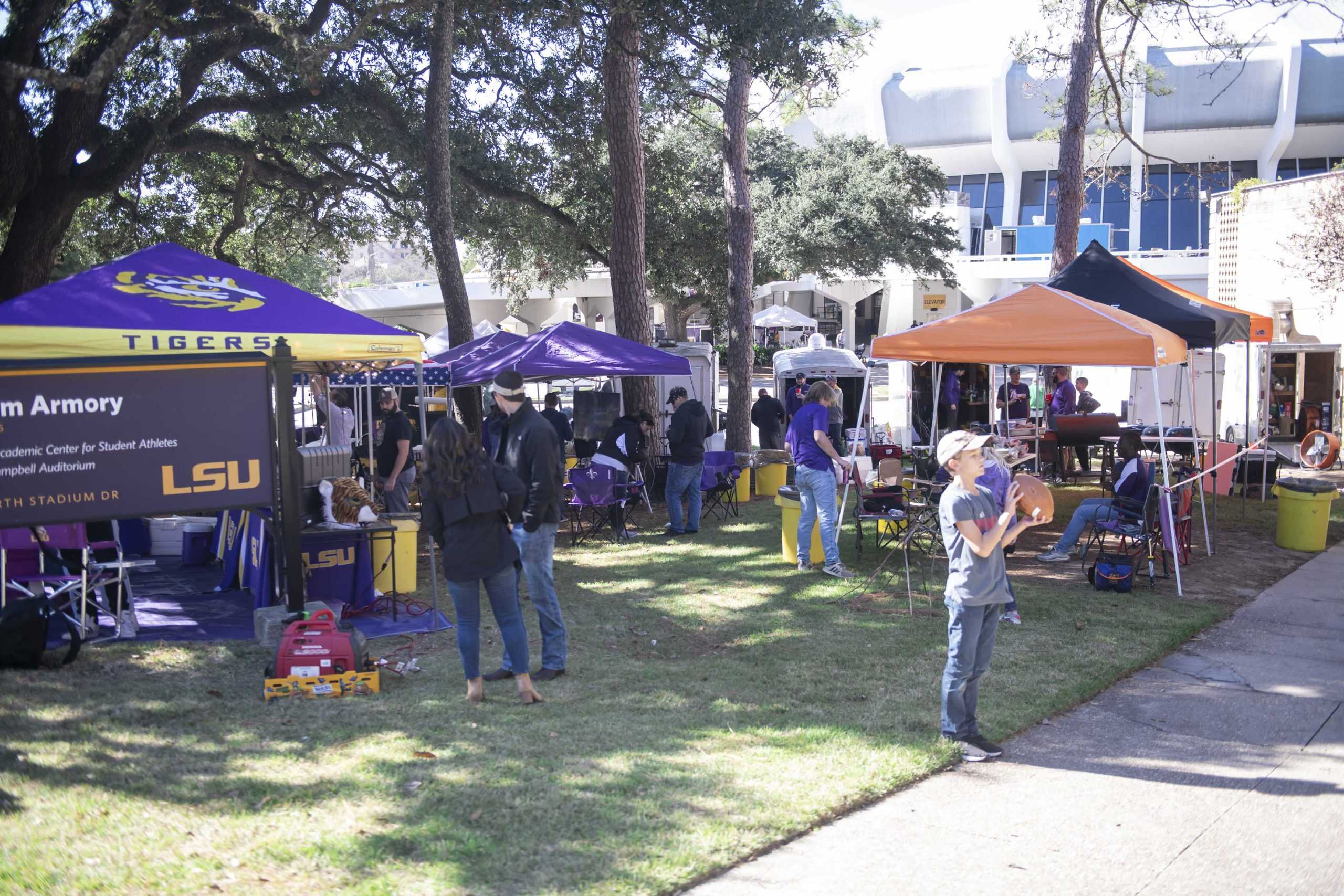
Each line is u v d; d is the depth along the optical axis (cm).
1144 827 440
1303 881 396
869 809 453
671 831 414
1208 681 654
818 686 629
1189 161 5491
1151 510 891
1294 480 1089
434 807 429
